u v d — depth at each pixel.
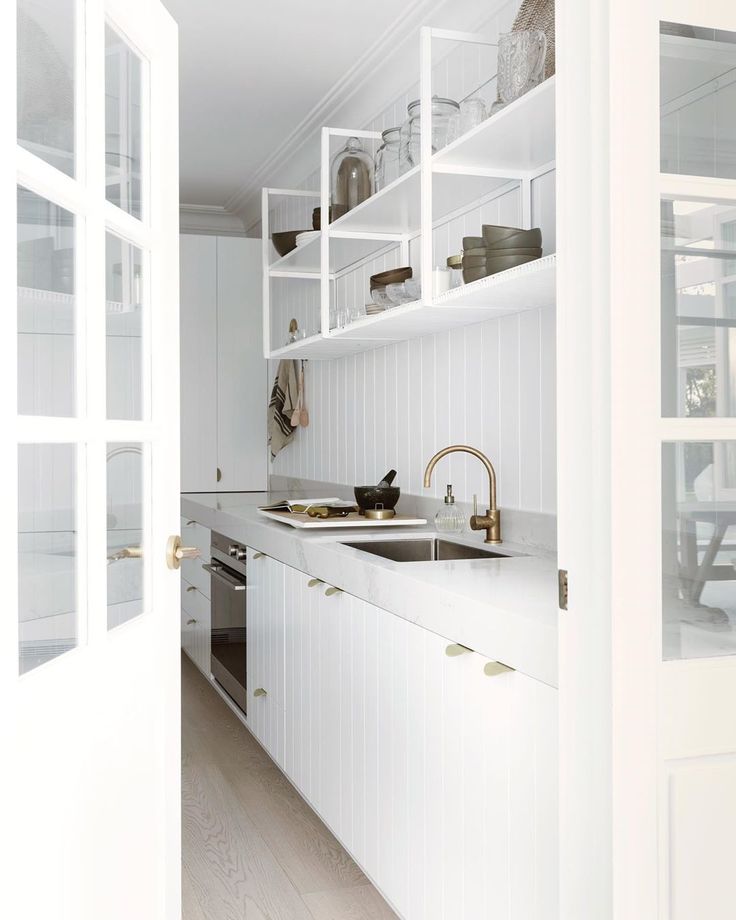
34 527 1.28
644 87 1.34
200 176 5.21
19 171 1.22
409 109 2.91
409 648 2.08
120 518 1.61
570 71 1.41
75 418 1.41
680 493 1.37
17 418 1.21
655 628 1.35
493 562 2.33
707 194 1.38
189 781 3.31
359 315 3.46
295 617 2.96
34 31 1.28
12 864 1.21
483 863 1.75
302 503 3.70
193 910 2.37
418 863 2.04
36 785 1.28
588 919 1.39
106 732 1.54
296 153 4.69
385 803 2.22
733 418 1.39
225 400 5.55
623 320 1.33
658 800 1.35
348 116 4.09
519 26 2.48
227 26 3.33
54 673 1.33
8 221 1.18
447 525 2.99
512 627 1.64
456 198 3.02
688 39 1.37
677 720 1.36
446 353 3.28
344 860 2.68
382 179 3.22
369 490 3.32
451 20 3.10
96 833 1.51
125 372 1.64
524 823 1.61
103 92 1.50
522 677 1.61
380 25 3.32
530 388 2.73
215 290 5.53
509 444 2.86
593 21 1.35
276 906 2.40
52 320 1.34
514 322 2.81
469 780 1.81
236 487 5.57
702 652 1.38
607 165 1.34
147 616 1.75
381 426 3.90
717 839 1.38
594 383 1.36
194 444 5.50
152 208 1.77
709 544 1.39
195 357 5.50
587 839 1.39
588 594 1.39
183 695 4.41
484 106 2.57
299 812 3.04
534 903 1.58
